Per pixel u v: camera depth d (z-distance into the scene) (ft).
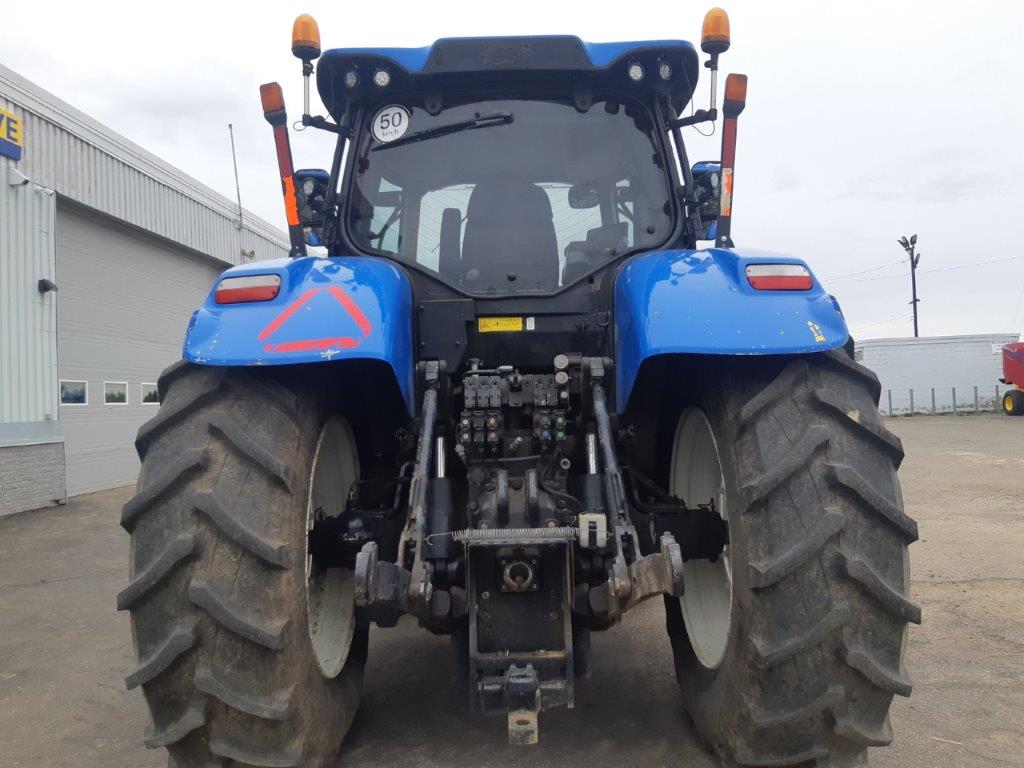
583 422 9.02
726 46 10.28
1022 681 11.59
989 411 109.19
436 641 13.84
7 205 31.81
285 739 7.15
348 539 8.94
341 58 10.59
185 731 6.93
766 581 6.93
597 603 7.69
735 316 7.59
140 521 7.11
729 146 9.77
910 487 32.71
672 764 9.03
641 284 8.38
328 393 8.59
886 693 7.07
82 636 15.51
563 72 10.68
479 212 10.65
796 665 7.02
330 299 7.79
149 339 45.11
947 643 13.32
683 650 9.75
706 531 8.95
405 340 8.55
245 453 7.16
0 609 17.81
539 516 7.92
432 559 8.04
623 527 7.53
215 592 6.79
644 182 10.86
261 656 6.95
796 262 8.07
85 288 39.09
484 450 8.82
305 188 11.29
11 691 12.45
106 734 10.71
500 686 7.37
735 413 7.65
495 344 10.03
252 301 7.82
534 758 9.27
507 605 7.85
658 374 9.93
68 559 23.59
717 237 9.92
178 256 48.67
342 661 8.86
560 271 10.44
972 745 9.59
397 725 10.28
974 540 21.77
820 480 7.06
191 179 48.75
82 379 38.68
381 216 10.84
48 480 33.68
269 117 10.11
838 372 7.69
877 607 6.91
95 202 38.58
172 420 7.45
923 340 114.32
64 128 36.22
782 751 7.39
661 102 11.17
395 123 10.96
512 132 10.88
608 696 11.10
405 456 10.48
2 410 31.35
